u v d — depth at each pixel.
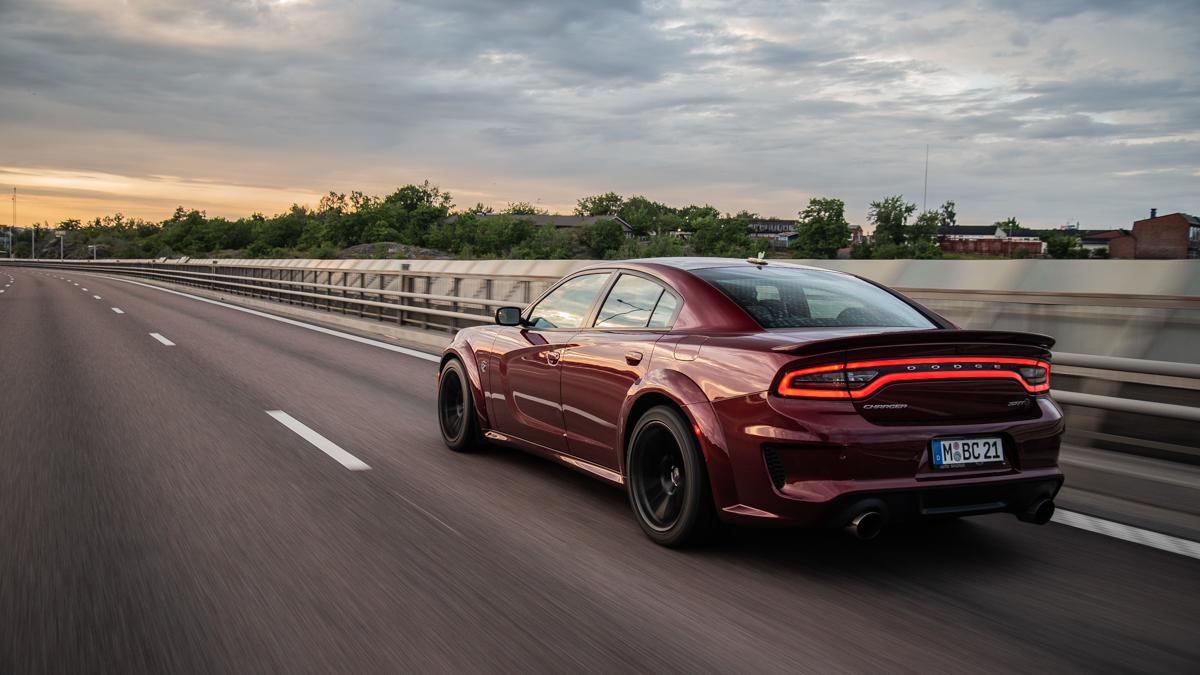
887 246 116.56
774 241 176.00
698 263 4.52
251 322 17.59
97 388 8.60
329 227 163.00
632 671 2.67
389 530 4.11
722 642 2.91
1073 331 6.73
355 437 6.34
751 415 3.49
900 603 3.29
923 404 3.47
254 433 6.43
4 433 6.36
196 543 3.88
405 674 2.63
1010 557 3.85
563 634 2.95
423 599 3.25
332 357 11.51
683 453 3.77
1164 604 3.31
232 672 2.64
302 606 3.17
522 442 5.26
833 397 3.38
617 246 140.88
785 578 3.55
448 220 169.50
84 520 4.21
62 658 2.73
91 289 34.44
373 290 15.93
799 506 3.37
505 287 12.28
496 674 2.64
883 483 3.36
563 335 4.84
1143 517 4.48
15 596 3.24
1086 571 3.68
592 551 3.86
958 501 3.49
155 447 5.91
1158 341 6.19
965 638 2.97
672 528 3.86
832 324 3.89
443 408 6.08
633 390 4.10
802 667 2.72
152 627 2.97
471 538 4.01
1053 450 3.70
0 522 4.18
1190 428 5.29
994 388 3.59
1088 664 2.79
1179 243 73.88
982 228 154.25
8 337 14.00
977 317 7.45
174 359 11.10
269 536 3.99
